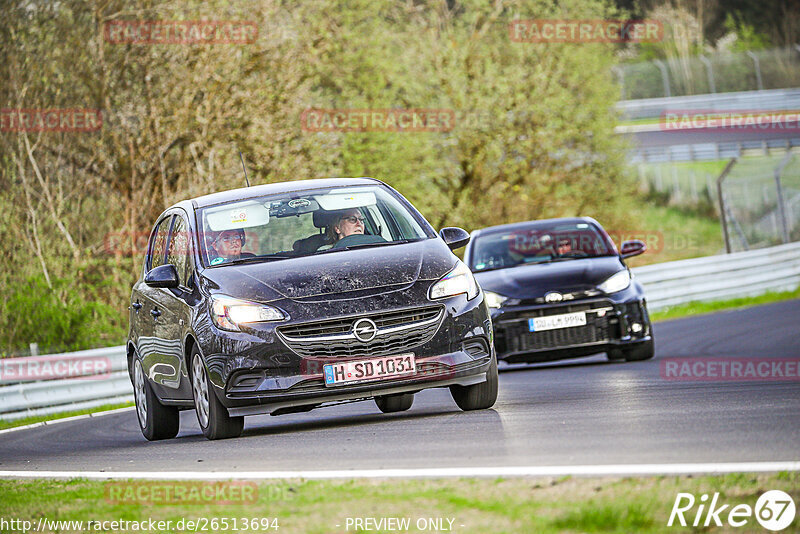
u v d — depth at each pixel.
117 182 90.12
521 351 43.88
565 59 134.12
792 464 16.83
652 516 14.45
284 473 20.36
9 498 21.72
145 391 32.91
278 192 30.81
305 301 26.42
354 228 29.23
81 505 19.61
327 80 111.50
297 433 27.67
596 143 134.75
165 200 89.06
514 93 128.88
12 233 86.38
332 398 26.12
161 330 30.56
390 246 28.53
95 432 39.50
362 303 26.28
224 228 29.53
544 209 134.50
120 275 88.06
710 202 196.50
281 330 26.12
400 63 125.19
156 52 88.88
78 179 90.12
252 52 91.38
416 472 18.73
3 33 87.31
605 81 138.62
